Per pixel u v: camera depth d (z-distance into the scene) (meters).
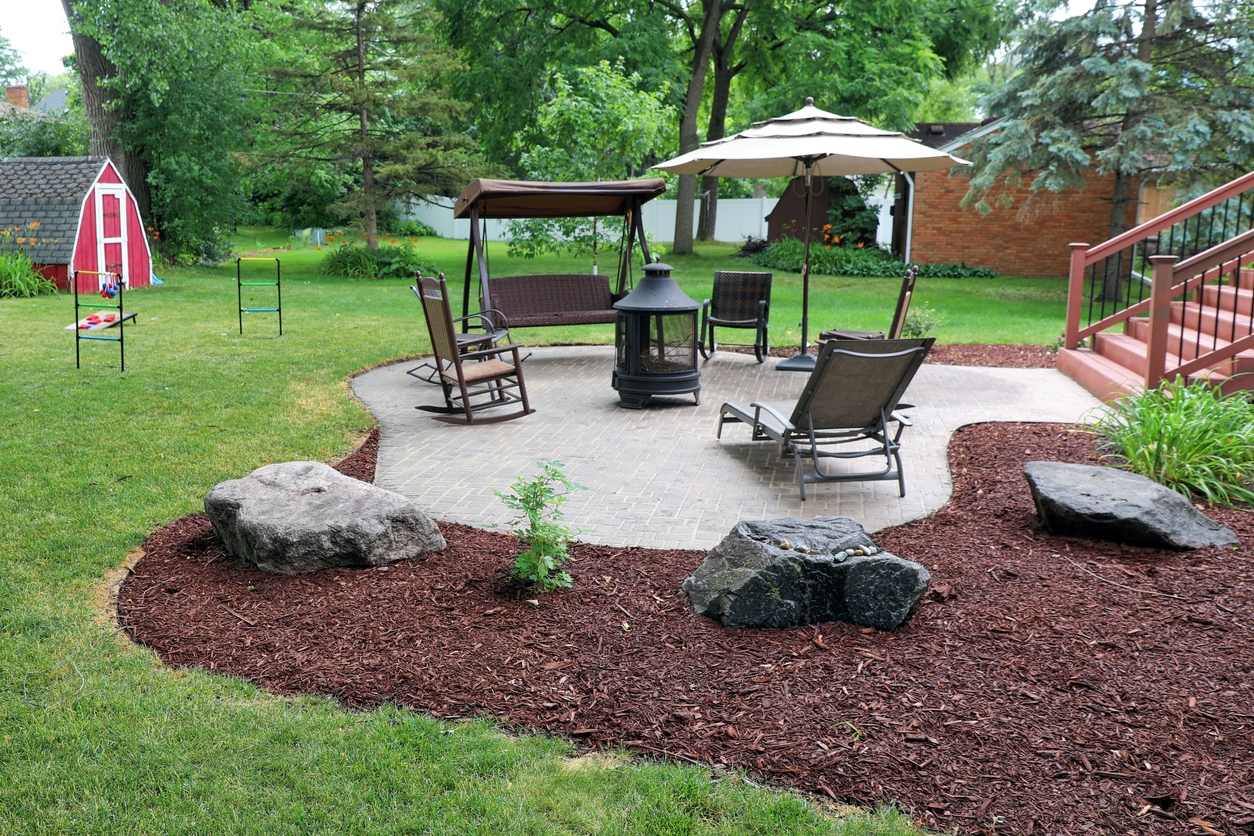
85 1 19.53
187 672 3.31
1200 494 5.49
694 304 8.04
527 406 7.86
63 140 26.91
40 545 4.52
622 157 18.72
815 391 5.68
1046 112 15.78
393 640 3.59
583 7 25.66
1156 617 3.78
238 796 2.59
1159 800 2.60
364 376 9.68
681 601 3.97
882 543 4.74
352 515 4.38
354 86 21.70
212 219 22.84
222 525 4.47
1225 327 8.18
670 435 7.19
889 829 2.47
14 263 16.50
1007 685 3.23
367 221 22.61
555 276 11.34
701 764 2.79
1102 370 8.55
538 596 4.02
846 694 3.18
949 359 10.91
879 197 30.75
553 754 2.83
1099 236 22.50
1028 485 5.41
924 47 25.36
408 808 2.56
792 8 27.09
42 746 2.82
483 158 24.56
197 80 21.09
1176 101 15.24
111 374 9.05
